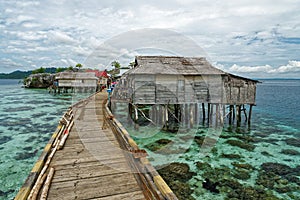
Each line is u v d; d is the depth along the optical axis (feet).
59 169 13.56
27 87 155.74
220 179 22.33
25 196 9.78
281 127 48.11
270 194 19.75
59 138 20.22
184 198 18.74
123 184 11.79
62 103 82.53
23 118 53.67
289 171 24.81
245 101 45.75
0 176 22.67
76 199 10.34
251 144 35.50
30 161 26.81
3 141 34.91
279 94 153.17
